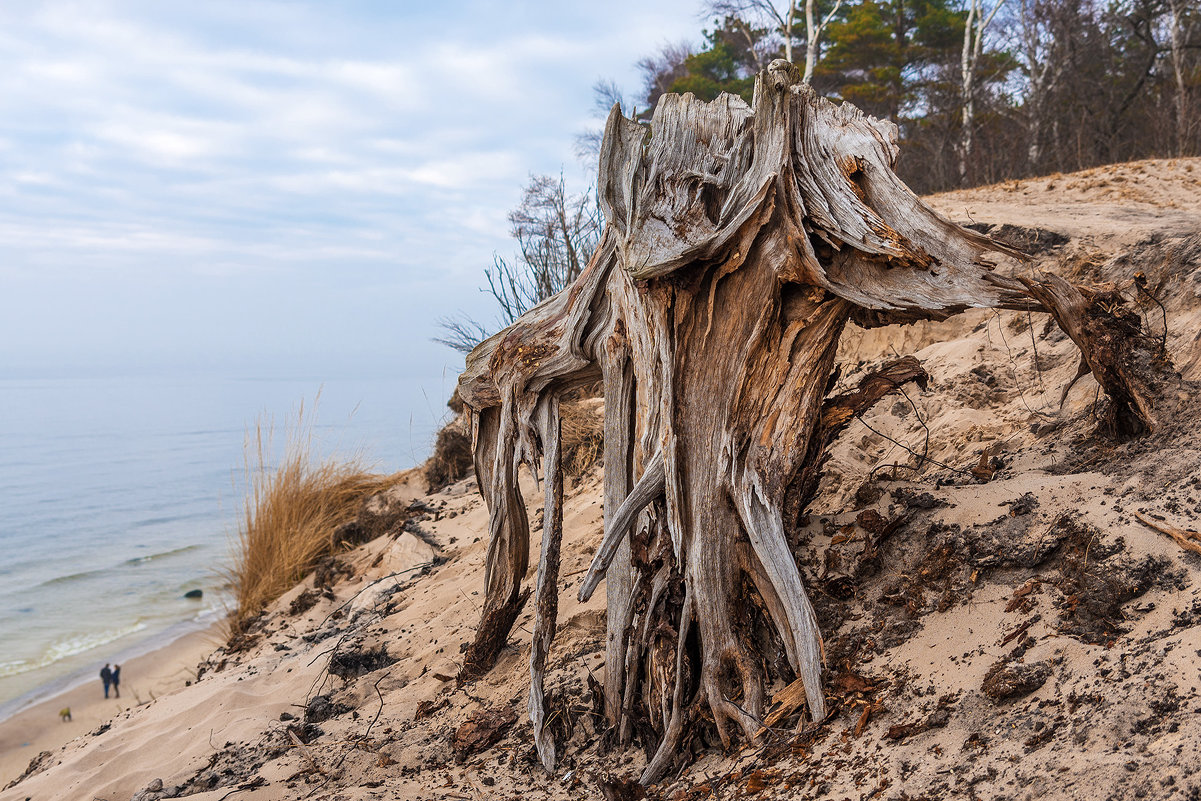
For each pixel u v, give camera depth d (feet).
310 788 13.35
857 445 17.97
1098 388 14.26
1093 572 9.58
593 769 12.07
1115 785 6.74
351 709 17.25
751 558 11.42
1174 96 63.72
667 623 11.88
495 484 15.81
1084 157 60.23
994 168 61.52
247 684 20.34
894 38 96.53
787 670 11.07
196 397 559.38
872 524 12.35
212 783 14.61
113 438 230.27
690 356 12.07
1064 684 8.50
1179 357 13.21
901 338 23.24
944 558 11.25
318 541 32.91
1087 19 77.00
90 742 19.74
